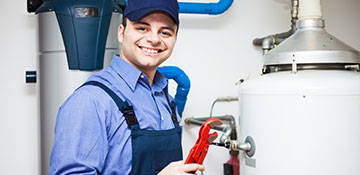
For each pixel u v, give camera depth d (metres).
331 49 1.27
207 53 2.08
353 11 2.29
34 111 1.89
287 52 1.29
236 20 2.12
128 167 0.94
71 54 1.54
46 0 1.62
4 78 1.86
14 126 1.87
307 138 1.13
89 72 1.56
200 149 0.91
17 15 1.88
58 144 0.89
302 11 1.41
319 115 1.12
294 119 1.14
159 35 1.00
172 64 2.03
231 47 2.11
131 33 1.00
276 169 1.17
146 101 1.05
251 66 2.13
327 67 1.28
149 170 0.97
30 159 1.88
